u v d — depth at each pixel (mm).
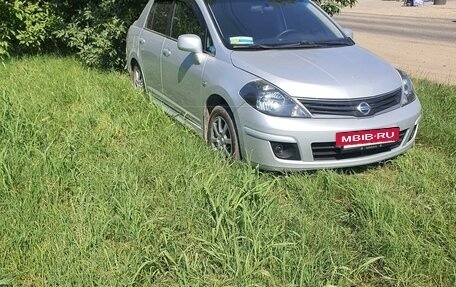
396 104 4469
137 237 3207
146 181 4055
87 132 5004
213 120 4723
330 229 3457
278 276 2967
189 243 3246
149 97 5977
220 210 3385
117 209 3518
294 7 5523
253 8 5270
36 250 3123
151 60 6059
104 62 8180
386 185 4199
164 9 6051
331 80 4238
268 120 4062
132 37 6781
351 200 3898
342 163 4215
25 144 4418
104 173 4098
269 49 4797
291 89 4125
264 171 4262
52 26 8859
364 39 14516
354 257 3205
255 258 3029
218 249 3100
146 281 2906
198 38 4883
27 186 3812
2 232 3254
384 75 4523
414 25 18703
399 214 3576
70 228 3348
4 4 8508
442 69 9703
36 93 6352
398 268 3029
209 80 4699
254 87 4203
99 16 8234
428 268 3062
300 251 3145
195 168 4227
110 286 2822
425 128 5379
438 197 3943
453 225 3559
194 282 2902
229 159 4441
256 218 3404
